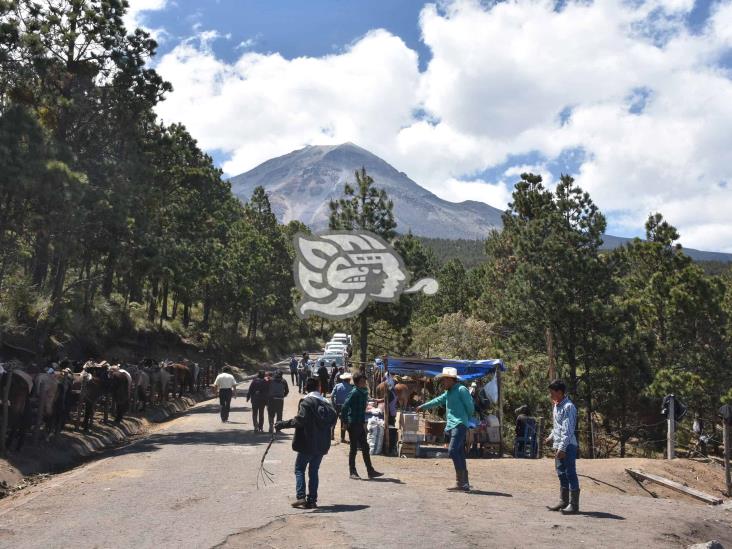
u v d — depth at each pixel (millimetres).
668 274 34344
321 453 9578
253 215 99000
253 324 82188
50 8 26578
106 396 23312
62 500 10648
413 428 17391
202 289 62562
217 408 32094
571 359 27562
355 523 8312
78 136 26938
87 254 27703
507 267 44125
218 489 11367
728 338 31531
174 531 8281
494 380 19891
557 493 12047
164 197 40625
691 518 9766
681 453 28781
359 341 44750
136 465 14500
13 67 24016
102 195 24188
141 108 27688
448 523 8484
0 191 18891
